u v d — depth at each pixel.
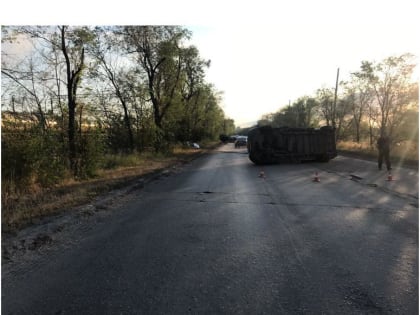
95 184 11.66
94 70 17.39
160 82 28.23
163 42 25.41
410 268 4.69
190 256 5.17
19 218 7.01
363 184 12.59
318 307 3.65
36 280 4.40
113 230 6.66
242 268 4.69
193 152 34.28
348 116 39.78
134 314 3.55
